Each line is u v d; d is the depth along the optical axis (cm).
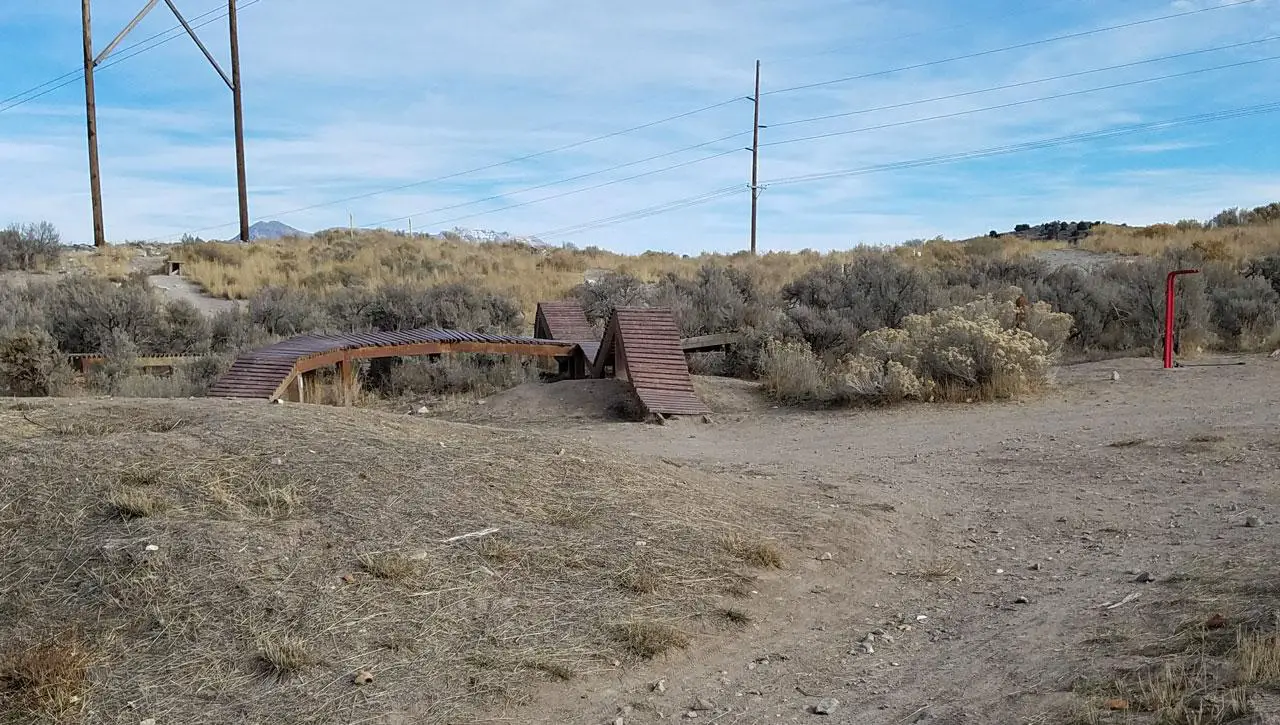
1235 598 496
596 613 518
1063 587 580
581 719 423
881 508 780
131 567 498
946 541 704
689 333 2098
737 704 440
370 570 521
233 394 1304
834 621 547
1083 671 430
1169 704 368
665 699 445
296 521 562
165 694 419
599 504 663
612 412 1404
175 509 558
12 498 561
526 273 3350
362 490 613
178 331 2022
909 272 2348
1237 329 1897
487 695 435
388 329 2273
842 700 440
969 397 1370
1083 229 4438
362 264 3300
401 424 789
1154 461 903
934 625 536
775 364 1573
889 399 1380
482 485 655
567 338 1836
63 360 1600
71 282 2419
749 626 534
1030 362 1399
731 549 625
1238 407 1152
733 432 1247
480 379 1731
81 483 580
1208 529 670
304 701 418
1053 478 879
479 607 508
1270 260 2369
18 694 413
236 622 468
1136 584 564
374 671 442
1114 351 1847
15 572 498
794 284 2498
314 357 1430
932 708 418
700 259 4088
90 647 446
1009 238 4166
